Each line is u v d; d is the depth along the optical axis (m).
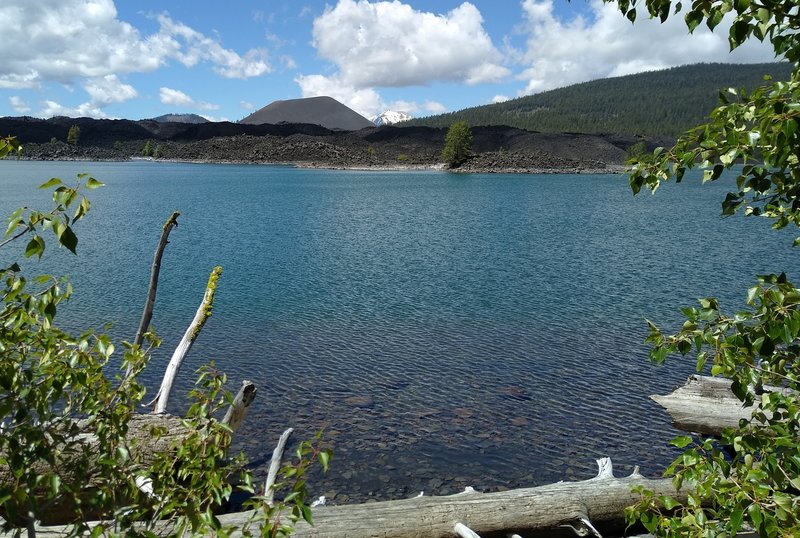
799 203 4.24
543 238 48.12
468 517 7.77
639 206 83.44
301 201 84.12
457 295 26.64
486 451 11.76
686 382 14.30
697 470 4.27
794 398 4.05
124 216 59.75
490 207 79.00
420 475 10.81
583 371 16.53
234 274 30.94
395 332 20.27
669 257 38.88
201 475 3.89
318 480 10.52
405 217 64.38
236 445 11.70
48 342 3.62
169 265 33.09
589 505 8.26
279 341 18.88
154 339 4.48
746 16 3.67
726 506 4.01
